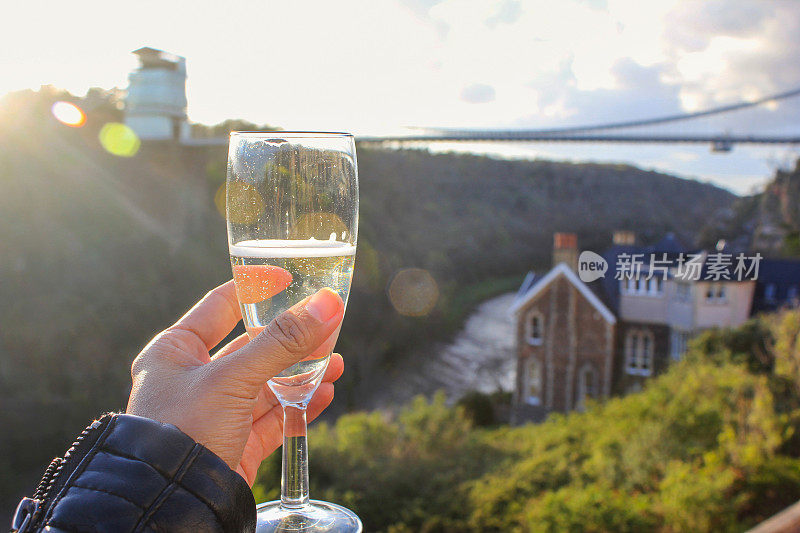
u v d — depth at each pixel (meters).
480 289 50.34
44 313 34.44
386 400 34.06
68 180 40.94
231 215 0.77
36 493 0.61
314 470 9.75
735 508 6.20
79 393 32.41
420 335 41.12
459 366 37.59
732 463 6.99
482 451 11.19
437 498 8.84
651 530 6.33
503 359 38.41
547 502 7.43
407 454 10.72
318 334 0.71
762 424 7.39
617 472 7.73
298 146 0.75
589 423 11.22
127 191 43.53
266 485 7.29
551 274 22.53
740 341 11.00
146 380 0.75
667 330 20.80
